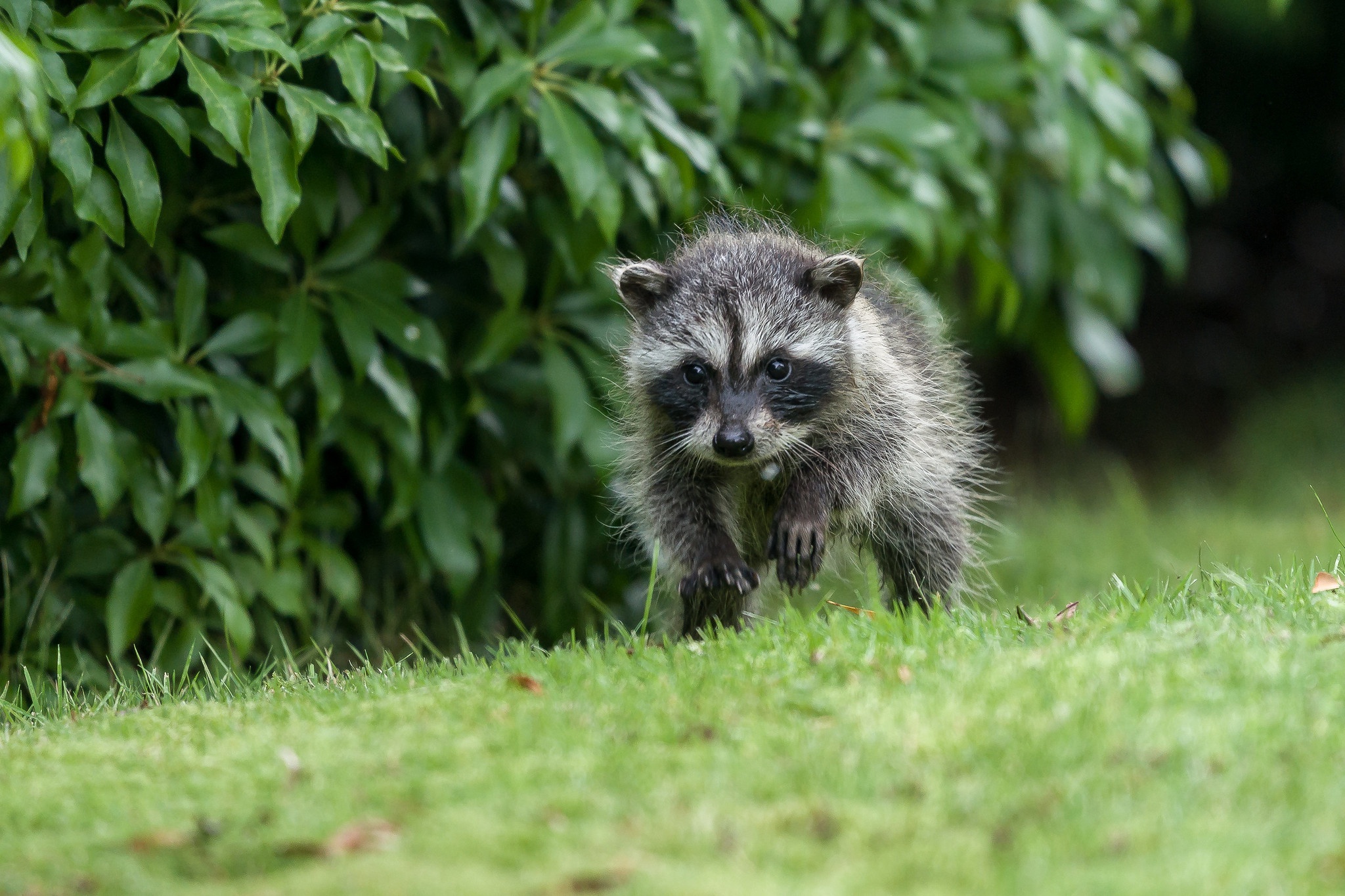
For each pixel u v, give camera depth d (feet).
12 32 24.57
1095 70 39.14
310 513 36.09
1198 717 19.38
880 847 16.69
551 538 39.70
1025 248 47.14
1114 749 18.54
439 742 20.97
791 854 16.57
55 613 33.12
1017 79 40.11
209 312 34.60
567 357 36.68
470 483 37.29
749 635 26.00
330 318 35.40
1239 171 79.41
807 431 33.30
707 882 15.80
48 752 22.70
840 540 35.50
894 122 38.04
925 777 18.31
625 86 35.09
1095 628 24.70
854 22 38.68
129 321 34.06
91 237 30.91
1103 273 47.98
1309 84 75.61
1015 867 15.97
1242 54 73.87
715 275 33.71
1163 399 81.15
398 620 39.09
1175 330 82.17
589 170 31.76
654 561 28.35
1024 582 50.19
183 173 33.24
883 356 34.22
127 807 19.66
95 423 30.86
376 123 29.45
